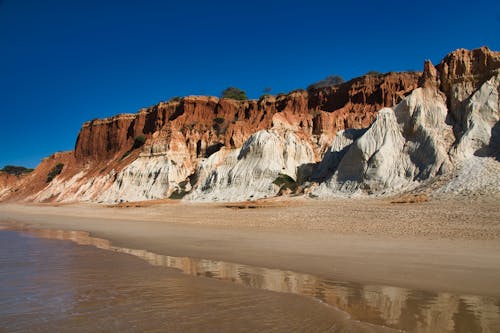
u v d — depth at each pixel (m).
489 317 8.67
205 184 62.22
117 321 8.79
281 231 25.45
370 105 69.94
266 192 53.47
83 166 107.12
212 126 85.56
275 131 62.16
